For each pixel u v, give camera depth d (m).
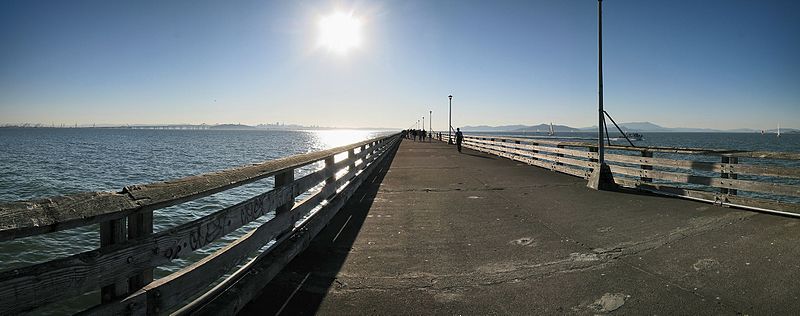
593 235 6.07
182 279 2.85
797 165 31.91
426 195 9.71
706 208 7.57
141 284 2.57
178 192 2.75
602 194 9.48
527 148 17.88
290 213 5.04
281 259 4.47
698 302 3.78
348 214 7.62
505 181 11.98
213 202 17.14
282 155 56.44
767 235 5.70
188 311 3.04
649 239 5.77
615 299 3.87
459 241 5.85
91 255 2.17
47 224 1.89
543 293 4.04
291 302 3.79
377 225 6.78
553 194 9.61
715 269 4.55
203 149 70.06
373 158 15.01
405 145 38.94
